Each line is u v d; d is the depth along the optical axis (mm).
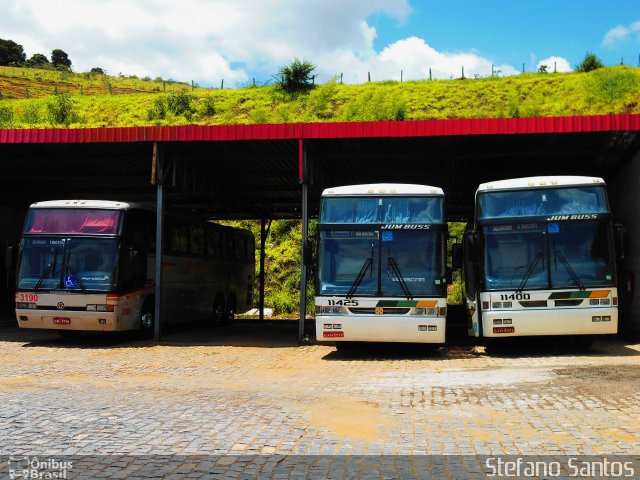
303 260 15688
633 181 17016
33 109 51281
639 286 16453
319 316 13758
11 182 23203
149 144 17359
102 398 8922
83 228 16438
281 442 6473
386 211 14133
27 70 83250
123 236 16484
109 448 6234
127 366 12555
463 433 6809
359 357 14062
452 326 24969
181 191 20094
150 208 18250
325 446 6328
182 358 13891
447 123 15758
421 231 13961
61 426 7152
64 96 51406
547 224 13500
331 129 16125
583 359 12617
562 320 13109
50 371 11828
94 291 16031
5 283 25969
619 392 8891
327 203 14320
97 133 16844
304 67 53125
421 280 13688
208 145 17641
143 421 7406
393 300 13594
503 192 13867
